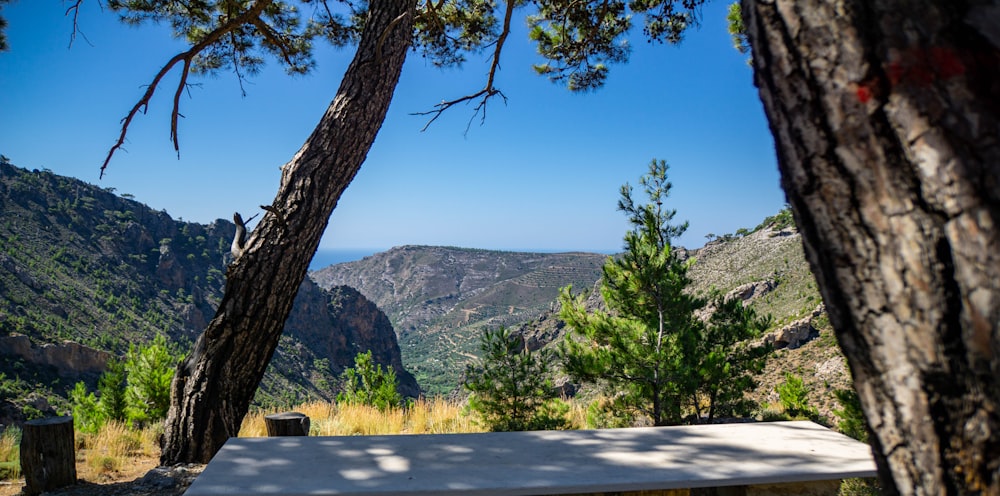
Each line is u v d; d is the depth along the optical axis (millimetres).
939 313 619
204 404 4812
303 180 5012
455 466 2398
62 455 4383
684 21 7387
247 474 2289
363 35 5387
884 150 646
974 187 587
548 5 7707
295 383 104875
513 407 6723
